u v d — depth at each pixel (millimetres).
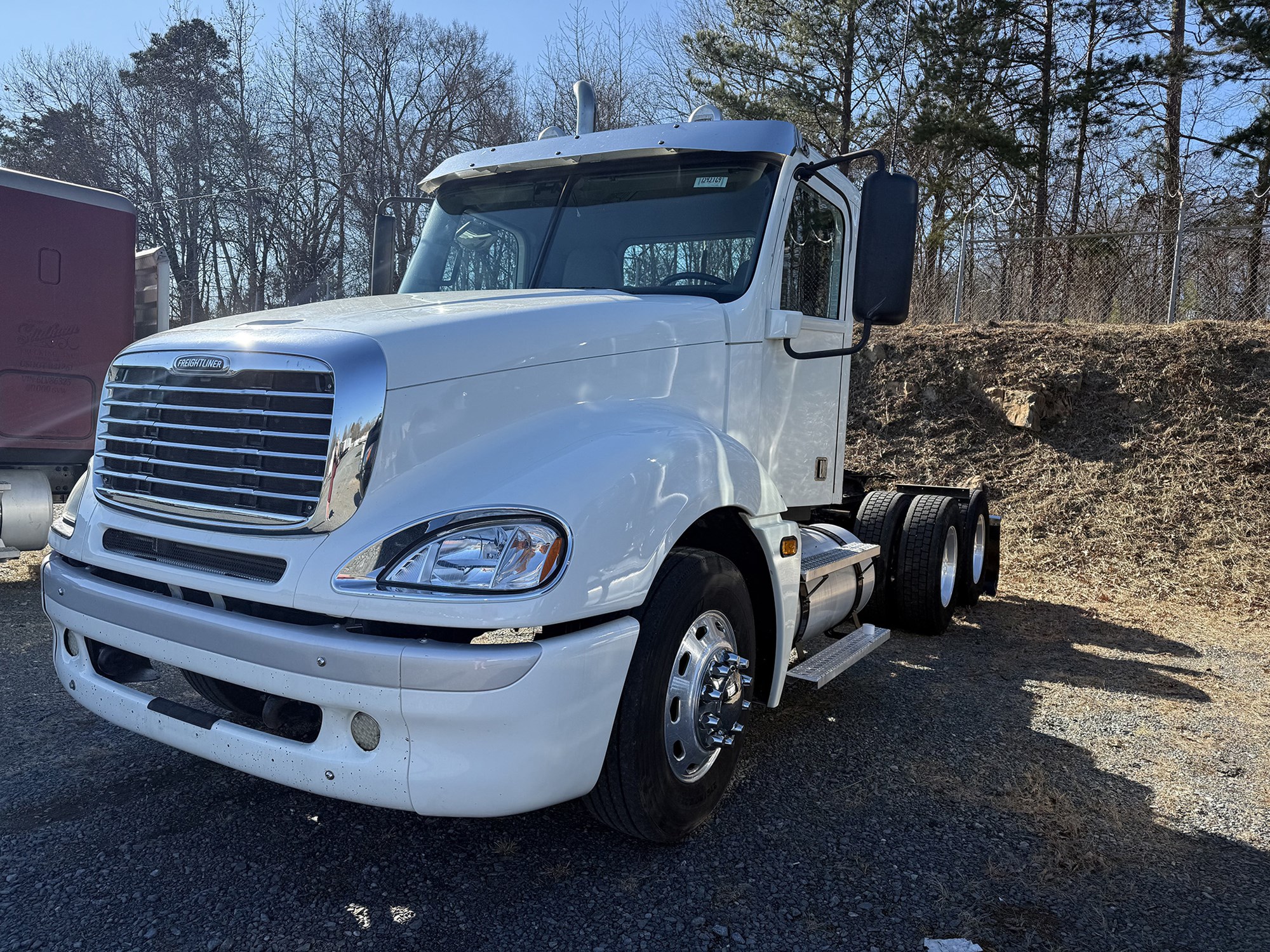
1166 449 10172
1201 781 3789
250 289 36188
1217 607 7254
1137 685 5141
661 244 3953
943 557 6055
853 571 4793
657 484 2766
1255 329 11766
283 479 2533
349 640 2338
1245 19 19703
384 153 35750
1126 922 2703
